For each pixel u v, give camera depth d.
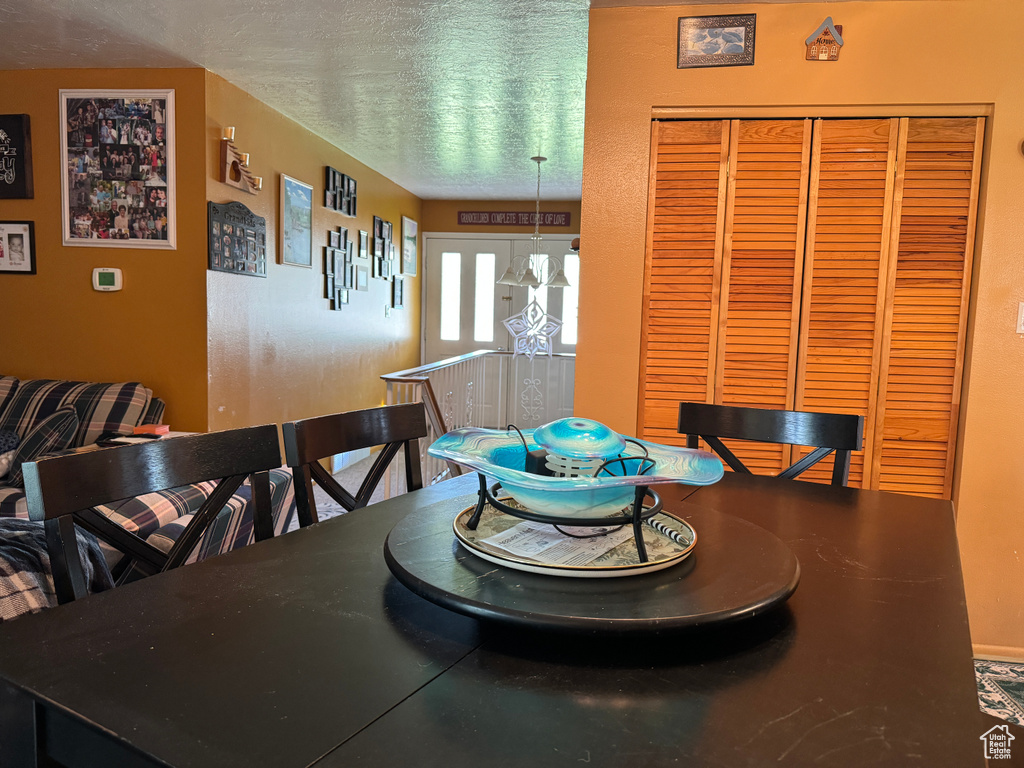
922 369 2.62
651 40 2.65
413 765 0.63
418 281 7.30
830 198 2.62
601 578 0.95
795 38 2.56
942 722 0.72
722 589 0.92
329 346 5.18
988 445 2.57
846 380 2.67
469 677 0.78
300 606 0.96
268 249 4.20
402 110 4.16
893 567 1.18
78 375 3.72
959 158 2.53
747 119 2.65
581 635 0.81
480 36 3.02
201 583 1.04
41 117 3.61
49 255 3.68
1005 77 2.46
